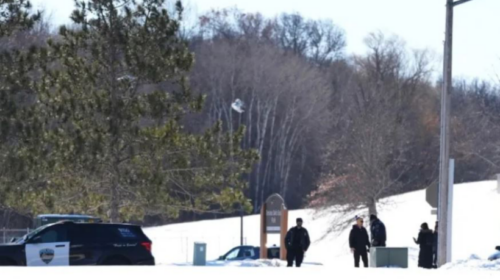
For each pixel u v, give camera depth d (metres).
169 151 98.06
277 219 101.25
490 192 152.00
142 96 98.12
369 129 156.75
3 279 50.62
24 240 70.50
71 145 94.94
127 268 63.44
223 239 156.38
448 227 78.00
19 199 96.75
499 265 72.38
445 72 78.62
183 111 99.38
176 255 136.12
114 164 96.81
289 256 75.69
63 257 70.19
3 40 120.88
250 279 53.84
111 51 97.50
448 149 78.50
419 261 81.19
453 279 56.62
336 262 116.94
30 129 95.56
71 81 97.50
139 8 98.31
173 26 98.69
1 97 96.19
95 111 95.94
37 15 102.38
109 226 72.06
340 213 149.25
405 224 141.75
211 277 54.94
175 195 108.06
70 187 97.75
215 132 100.94
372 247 81.12
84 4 97.50
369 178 148.88
